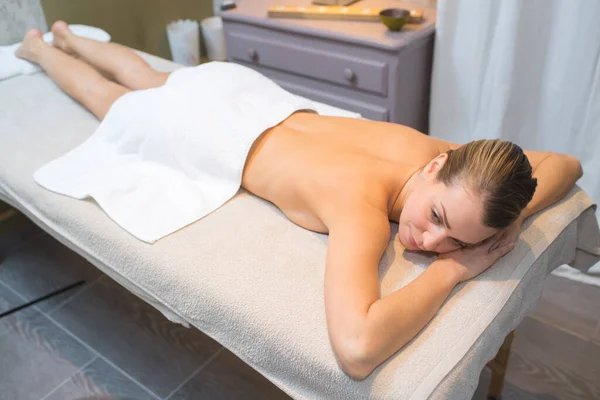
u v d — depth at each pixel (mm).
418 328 895
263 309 974
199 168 1301
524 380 1468
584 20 1597
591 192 1777
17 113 1621
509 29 1679
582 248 1268
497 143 924
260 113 1294
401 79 1882
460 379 860
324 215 1057
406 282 1002
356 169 1069
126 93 1485
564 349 1543
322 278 1029
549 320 1631
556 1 1632
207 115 1291
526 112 1847
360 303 868
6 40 1978
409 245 1010
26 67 1828
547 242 1085
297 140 1208
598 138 1705
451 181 917
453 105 1968
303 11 2021
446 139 2053
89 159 1408
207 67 1452
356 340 834
